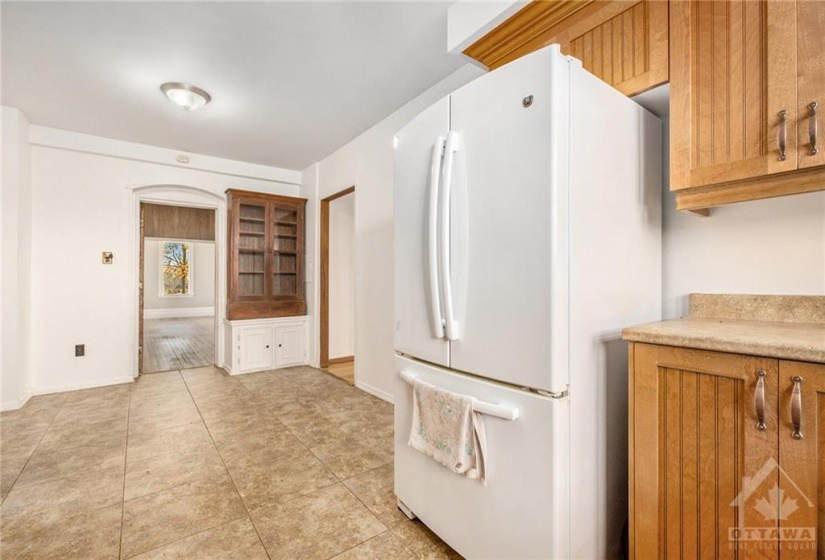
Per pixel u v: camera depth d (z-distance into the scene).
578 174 1.18
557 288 1.10
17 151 3.23
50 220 3.71
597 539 1.25
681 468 1.09
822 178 1.05
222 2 2.00
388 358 3.47
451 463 1.34
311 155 4.54
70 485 2.03
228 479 2.09
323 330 4.75
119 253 4.05
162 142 4.08
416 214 1.58
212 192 4.66
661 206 1.61
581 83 1.20
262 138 3.97
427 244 1.51
